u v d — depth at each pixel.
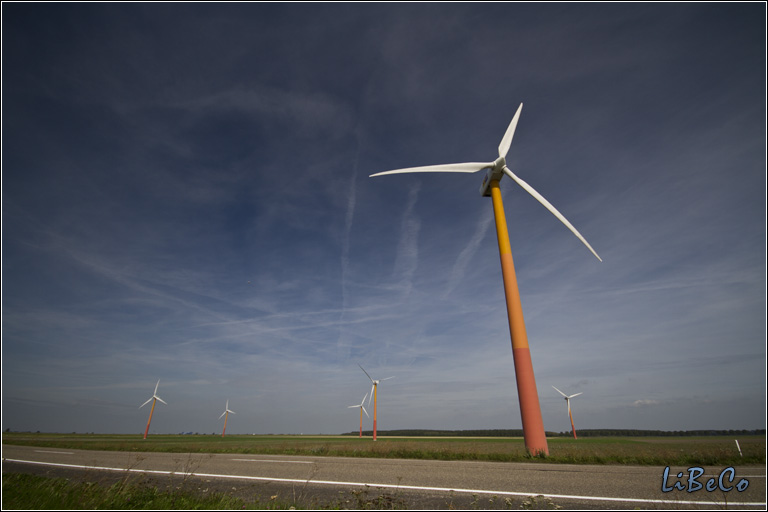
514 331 20.88
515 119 29.23
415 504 7.52
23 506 7.35
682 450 17.02
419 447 21.22
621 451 17.09
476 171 29.25
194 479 11.30
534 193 27.33
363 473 11.93
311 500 8.12
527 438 18.28
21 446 33.91
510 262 23.08
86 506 7.41
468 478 10.49
